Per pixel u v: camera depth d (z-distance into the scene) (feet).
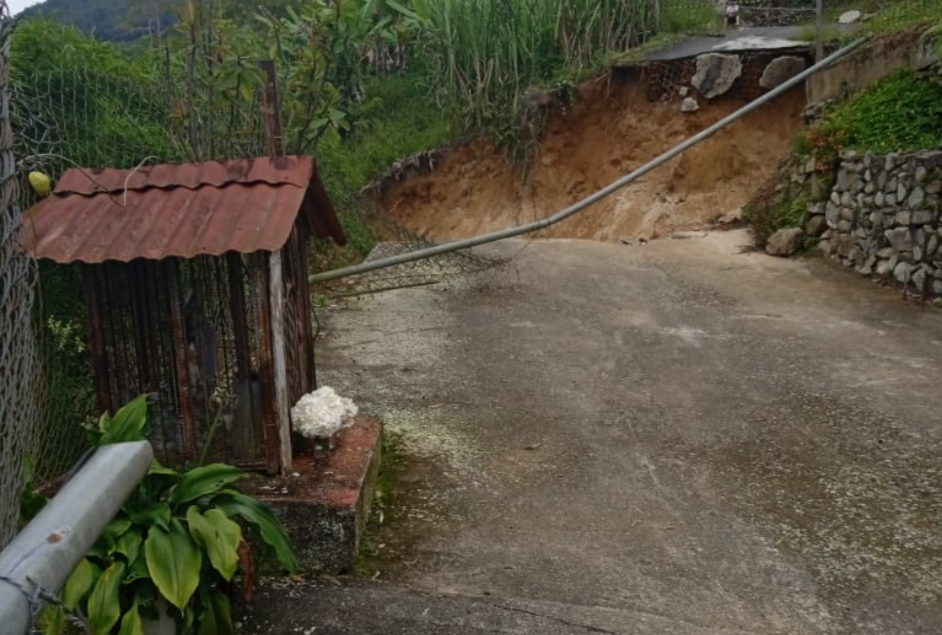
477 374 17.98
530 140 38.42
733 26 42.39
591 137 38.52
